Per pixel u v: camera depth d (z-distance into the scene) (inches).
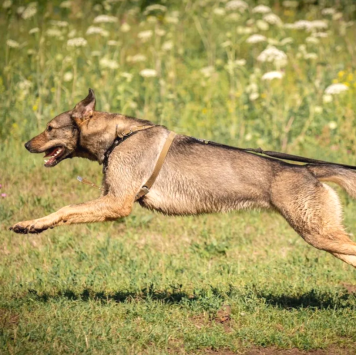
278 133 659.4
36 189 556.7
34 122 639.8
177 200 359.3
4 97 668.1
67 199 543.2
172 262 434.0
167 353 293.6
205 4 973.8
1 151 614.2
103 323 324.2
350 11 1059.9
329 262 439.8
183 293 371.9
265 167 352.8
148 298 352.5
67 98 662.5
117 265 423.8
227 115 701.9
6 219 491.5
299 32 1002.1
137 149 356.5
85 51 760.3
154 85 735.7
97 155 375.6
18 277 401.4
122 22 989.8
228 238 488.7
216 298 351.3
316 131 678.5
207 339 305.6
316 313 342.3
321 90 703.7
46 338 302.4
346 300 364.8
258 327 325.7
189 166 356.2
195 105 732.0
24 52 812.0
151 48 792.9
